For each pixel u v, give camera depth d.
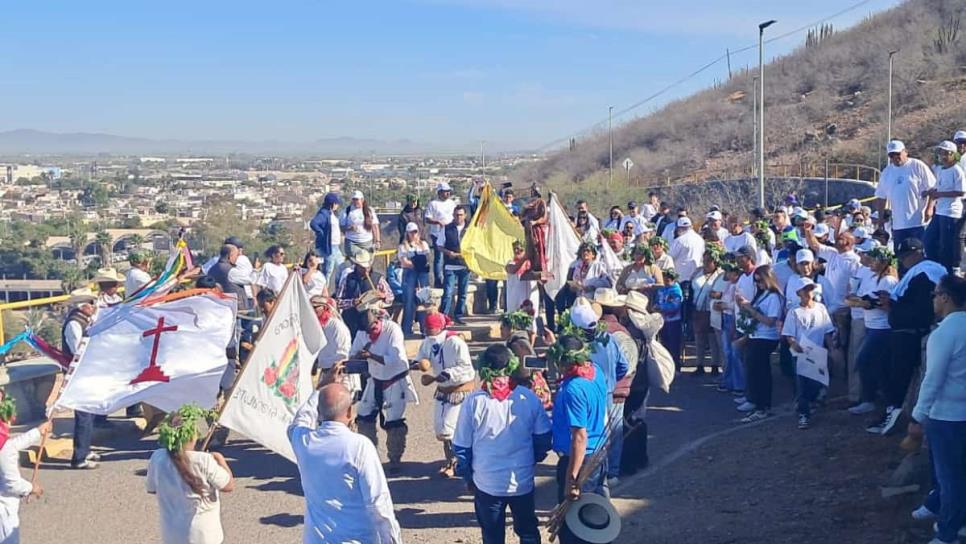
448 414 9.92
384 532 5.93
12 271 29.89
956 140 12.71
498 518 6.95
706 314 13.89
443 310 17.41
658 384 9.40
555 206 14.94
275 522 9.07
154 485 6.81
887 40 63.53
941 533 6.80
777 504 8.59
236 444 11.68
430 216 17.70
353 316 13.70
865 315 10.20
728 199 41.88
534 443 6.97
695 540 8.01
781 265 12.90
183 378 10.08
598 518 6.82
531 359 8.41
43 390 12.27
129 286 11.95
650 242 13.76
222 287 12.72
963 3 62.53
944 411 6.67
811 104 59.81
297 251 24.28
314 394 6.47
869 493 8.45
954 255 11.82
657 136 68.50
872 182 40.09
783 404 12.22
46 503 9.64
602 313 9.30
